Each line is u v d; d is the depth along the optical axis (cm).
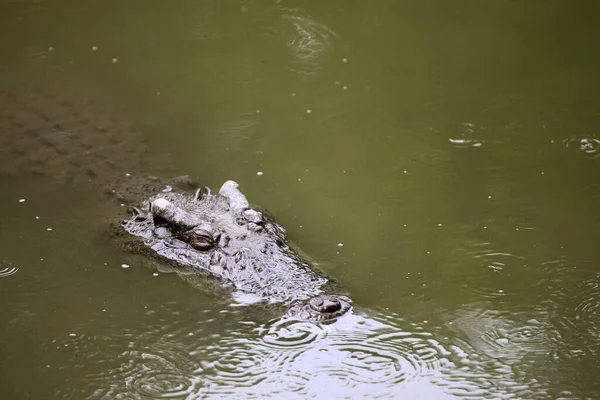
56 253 1016
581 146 1316
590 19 1789
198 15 1808
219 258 951
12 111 1400
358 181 1218
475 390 772
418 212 1134
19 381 786
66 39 1695
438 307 913
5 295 926
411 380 786
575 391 768
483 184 1210
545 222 1106
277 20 1786
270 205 1138
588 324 884
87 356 825
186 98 1484
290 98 1486
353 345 836
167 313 898
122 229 1045
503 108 1447
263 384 784
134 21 1780
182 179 1154
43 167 1223
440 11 1827
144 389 776
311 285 911
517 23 1773
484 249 1041
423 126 1388
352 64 1611
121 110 1429
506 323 885
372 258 1016
